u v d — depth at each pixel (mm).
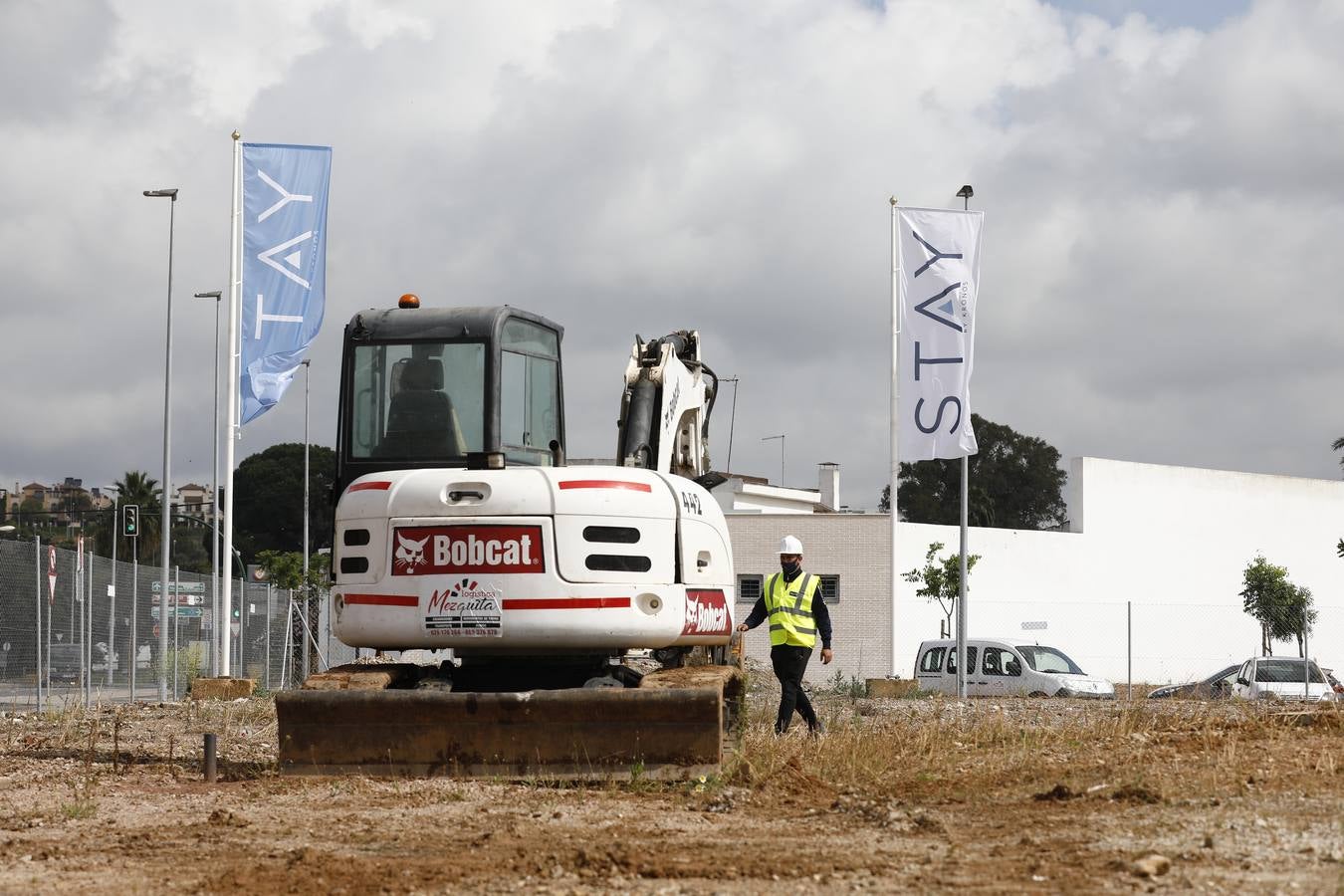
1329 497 54906
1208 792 10109
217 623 30891
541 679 12734
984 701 25625
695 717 11164
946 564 43875
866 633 44906
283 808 10172
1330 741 14297
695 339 16406
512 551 11648
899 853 8180
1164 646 50344
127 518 35625
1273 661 30891
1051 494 83750
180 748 15453
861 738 13672
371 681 11828
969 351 29219
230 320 25344
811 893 7066
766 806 10164
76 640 23875
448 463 12523
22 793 11383
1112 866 7531
